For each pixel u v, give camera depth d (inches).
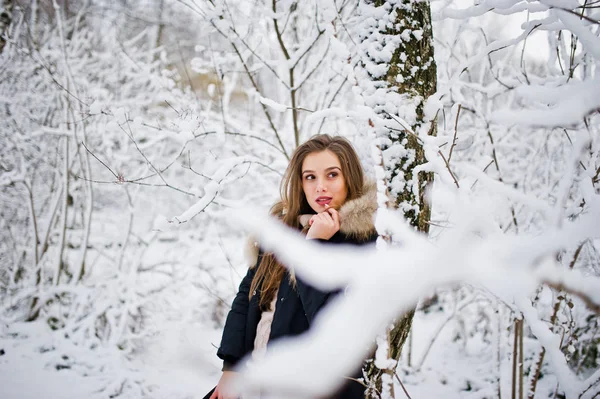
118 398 100.0
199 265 144.8
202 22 91.0
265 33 104.9
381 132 60.2
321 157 60.4
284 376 28.8
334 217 53.0
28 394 98.4
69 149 149.9
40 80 162.7
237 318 64.6
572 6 35.1
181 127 71.0
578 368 101.8
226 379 60.9
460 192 45.4
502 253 24.0
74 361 115.6
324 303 47.1
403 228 31.9
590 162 55.4
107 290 143.5
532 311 49.4
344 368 28.4
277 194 94.3
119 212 195.6
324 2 70.8
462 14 57.2
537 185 111.5
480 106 116.1
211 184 65.8
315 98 118.1
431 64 63.0
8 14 154.9
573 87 26.8
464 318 141.3
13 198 161.6
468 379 112.3
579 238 24.0
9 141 151.9
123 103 162.9
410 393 106.3
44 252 148.8
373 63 61.4
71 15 198.5
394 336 57.3
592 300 25.4
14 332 130.7
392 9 60.9
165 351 125.6
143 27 219.0
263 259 62.4
